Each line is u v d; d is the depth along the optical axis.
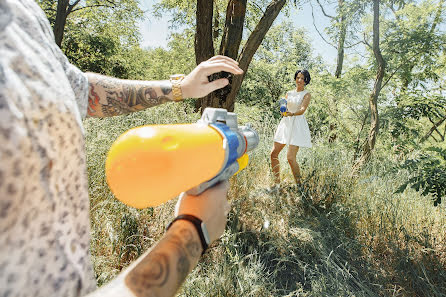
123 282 0.40
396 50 5.93
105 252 2.19
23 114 0.36
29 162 0.36
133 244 2.23
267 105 11.34
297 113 3.71
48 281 0.39
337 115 6.61
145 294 0.40
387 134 5.72
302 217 2.89
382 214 2.79
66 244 0.43
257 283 2.02
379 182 3.57
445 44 5.78
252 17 9.01
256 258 2.22
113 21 16.48
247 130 0.99
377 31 4.87
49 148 0.40
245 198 2.97
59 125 0.43
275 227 2.70
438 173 2.08
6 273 0.33
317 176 3.54
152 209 2.51
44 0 12.31
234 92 3.33
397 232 2.66
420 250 2.45
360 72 6.93
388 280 2.27
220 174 0.70
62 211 0.43
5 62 0.36
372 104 4.93
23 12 0.44
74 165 0.47
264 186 3.52
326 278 2.11
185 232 0.52
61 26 8.87
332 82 7.09
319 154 4.26
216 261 2.22
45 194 0.39
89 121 3.44
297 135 3.68
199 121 0.83
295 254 2.34
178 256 0.47
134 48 21.31
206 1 3.28
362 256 2.44
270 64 12.29
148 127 0.64
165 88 1.11
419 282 2.17
